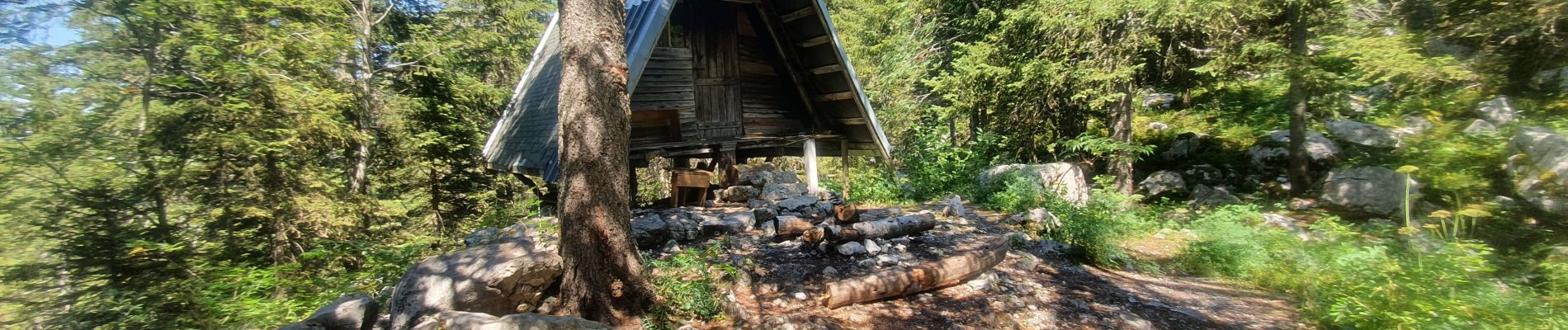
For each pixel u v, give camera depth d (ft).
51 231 36.63
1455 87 37.83
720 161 37.11
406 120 57.82
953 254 24.63
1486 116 36.78
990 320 18.17
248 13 42.16
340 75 53.93
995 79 50.34
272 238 43.32
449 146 56.95
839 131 42.80
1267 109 60.70
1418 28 37.86
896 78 69.10
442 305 15.81
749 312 18.13
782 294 19.81
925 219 27.20
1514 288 23.15
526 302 16.98
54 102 40.06
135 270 33.06
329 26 47.29
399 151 56.70
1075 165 49.44
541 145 32.58
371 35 56.24
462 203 61.21
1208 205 46.98
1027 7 46.88
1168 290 24.00
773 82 40.45
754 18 38.37
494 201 59.16
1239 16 42.60
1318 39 43.06
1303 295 22.86
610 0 16.16
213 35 39.09
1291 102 46.96
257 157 41.93
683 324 17.24
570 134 16.19
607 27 16.07
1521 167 31.71
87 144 39.81
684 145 35.22
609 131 16.21
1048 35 47.62
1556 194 29.19
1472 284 20.95
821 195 38.96
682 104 34.40
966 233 29.63
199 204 43.32
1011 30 49.34
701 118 36.22
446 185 61.11
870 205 40.83
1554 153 30.32
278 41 42.24
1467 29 34.65
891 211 35.88
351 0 54.90
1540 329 17.94
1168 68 49.98
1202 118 64.39
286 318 21.39
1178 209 44.39
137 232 37.47
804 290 20.11
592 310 16.69
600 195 16.28
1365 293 20.42
